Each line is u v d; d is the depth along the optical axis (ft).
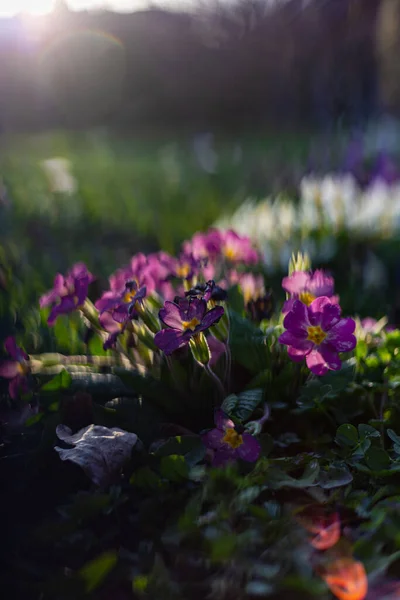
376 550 1.01
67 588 0.99
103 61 10.96
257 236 2.62
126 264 3.02
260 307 1.52
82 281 1.40
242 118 10.46
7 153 7.97
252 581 0.99
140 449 1.23
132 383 1.31
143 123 11.09
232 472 1.12
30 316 1.81
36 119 11.06
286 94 8.18
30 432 1.34
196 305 1.23
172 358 1.31
